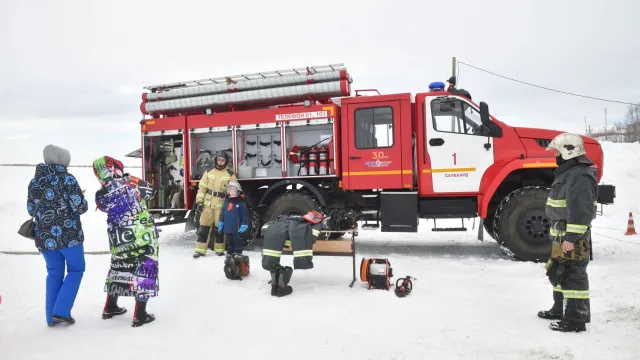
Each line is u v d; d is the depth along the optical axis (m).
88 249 8.38
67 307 4.11
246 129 8.29
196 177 8.62
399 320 4.18
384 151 7.38
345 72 7.72
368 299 4.88
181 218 9.31
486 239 9.42
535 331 3.81
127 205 4.16
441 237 9.95
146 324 4.19
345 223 5.77
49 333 3.99
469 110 7.23
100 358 3.43
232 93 8.35
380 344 3.61
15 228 11.95
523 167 6.71
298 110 7.91
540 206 6.62
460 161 7.16
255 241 9.51
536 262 6.65
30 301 5.03
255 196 8.52
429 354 3.38
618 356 3.25
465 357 3.31
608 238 8.91
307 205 7.80
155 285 4.23
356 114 7.54
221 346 3.63
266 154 8.39
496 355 3.33
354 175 7.51
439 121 7.29
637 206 12.17
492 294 4.99
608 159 16.83
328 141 8.02
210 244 8.37
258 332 3.94
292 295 5.11
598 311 4.25
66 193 4.10
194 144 8.76
